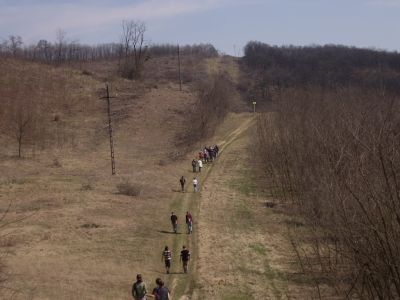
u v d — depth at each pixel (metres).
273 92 168.88
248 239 44.00
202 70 199.88
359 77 163.50
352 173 13.31
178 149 85.25
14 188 55.22
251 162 80.25
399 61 179.62
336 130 25.42
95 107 106.62
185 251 35.41
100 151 80.69
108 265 34.53
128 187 57.06
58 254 35.91
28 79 113.12
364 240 12.33
